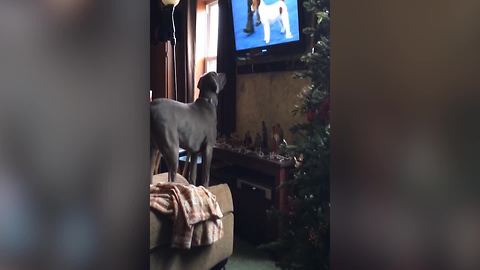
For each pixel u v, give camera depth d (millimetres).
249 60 3254
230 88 3637
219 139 3539
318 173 1556
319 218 1564
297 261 1628
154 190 1934
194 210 1902
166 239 1861
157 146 1903
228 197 2229
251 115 3469
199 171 2639
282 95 3090
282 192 2607
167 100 1924
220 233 2057
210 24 3975
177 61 3922
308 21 2631
